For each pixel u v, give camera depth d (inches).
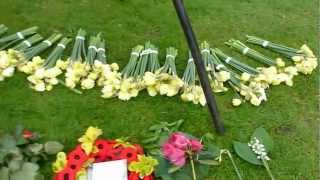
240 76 112.9
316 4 133.3
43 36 122.3
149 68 114.0
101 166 92.7
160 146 97.1
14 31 123.0
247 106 108.9
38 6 130.8
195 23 127.8
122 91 108.3
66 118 105.5
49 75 111.0
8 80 112.2
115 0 133.3
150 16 129.3
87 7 131.3
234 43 121.6
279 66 115.7
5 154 90.3
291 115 107.7
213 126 104.3
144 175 91.8
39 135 100.2
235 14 130.6
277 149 101.1
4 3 131.0
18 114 105.8
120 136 102.3
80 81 111.7
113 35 123.6
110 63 117.0
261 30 126.8
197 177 94.2
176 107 108.0
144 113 106.8
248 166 98.0
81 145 95.2
